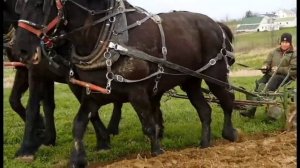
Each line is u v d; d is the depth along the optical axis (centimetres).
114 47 521
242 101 754
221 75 682
